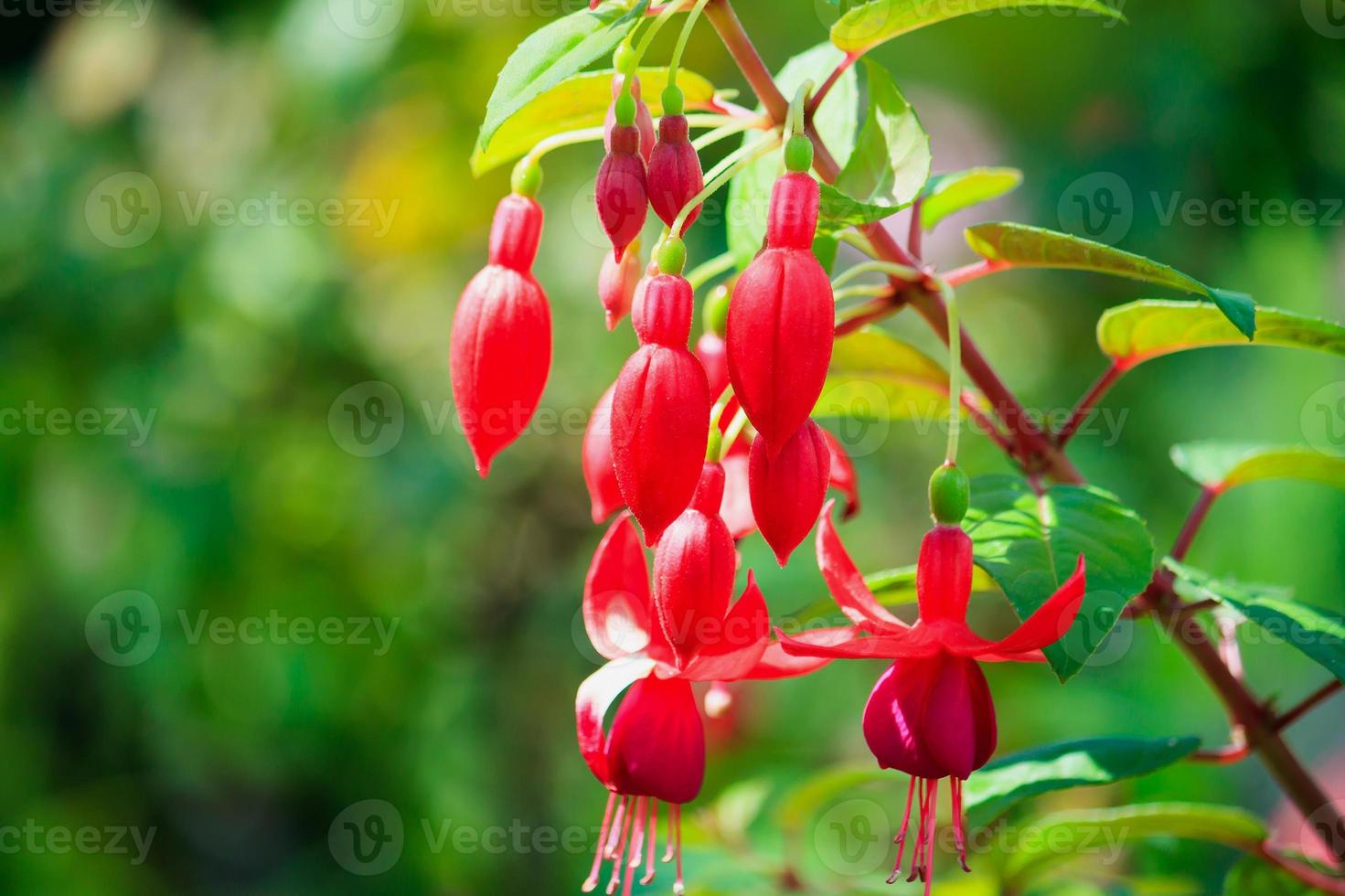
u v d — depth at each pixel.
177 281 0.98
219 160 1.04
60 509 0.99
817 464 0.42
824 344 0.41
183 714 0.98
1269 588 0.48
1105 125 0.84
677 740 0.44
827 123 0.49
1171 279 0.44
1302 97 0.77
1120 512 0.44
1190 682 0.88
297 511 1.02
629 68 0.43
